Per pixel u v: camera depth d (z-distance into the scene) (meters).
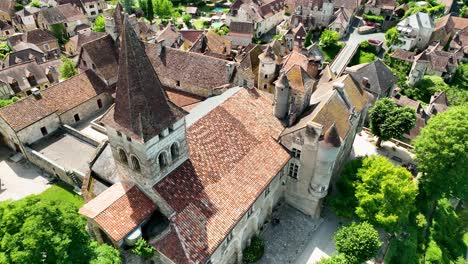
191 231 38.16
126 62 32.75
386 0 140.62
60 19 130.25
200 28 141.00
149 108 34.53
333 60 112.56
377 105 68.81
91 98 71.50
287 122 54.12
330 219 55.53
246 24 122.06
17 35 119.19
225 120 48.62
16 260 29.45
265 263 49.09
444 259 59.66
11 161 62.69
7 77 81.75
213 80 69.88
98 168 48.78
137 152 36.22
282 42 96.81
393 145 73.25
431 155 59.00
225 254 43.75
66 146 61.97
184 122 38.91
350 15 137.25
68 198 55.25
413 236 58.03
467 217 71.94
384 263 51.53
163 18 150.38
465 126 57.09
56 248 31.38
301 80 53.22
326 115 50.03
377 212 50.62
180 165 41.47
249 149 48.00
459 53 119.38
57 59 96.38
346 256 45.69
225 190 42.75
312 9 132.75
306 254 50.44
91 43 72.94
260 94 57.09
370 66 89.12
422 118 80.31
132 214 38.44
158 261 39.38
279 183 52.78
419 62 103.25
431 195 64.62
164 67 74.12
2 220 31.52
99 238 40.00
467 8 143.25
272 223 54.44
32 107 62.53
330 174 49.81
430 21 122.19
